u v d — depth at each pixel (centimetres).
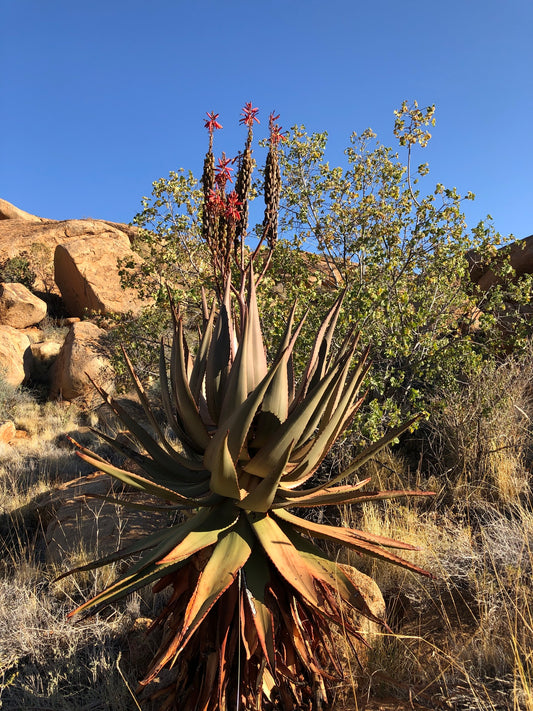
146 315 949
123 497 625
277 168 262
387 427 596
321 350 279
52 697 320
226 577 218
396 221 709
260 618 223
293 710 262
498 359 759
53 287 2809
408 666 307
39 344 1988
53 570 509
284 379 239
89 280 2238
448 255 708
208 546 241
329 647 305
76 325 1808
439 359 640
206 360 280
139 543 264
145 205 929
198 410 267
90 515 591
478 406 595
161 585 262
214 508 252
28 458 1066
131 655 352
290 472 245
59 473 939
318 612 219
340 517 516
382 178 788
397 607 381
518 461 555
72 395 1630
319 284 748
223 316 267
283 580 245
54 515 643
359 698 287
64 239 2988
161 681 313
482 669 290
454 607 361
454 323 696
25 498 750
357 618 331
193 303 838
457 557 393
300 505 247
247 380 244
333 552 456
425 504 523
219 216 258
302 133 828
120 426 1201
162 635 366
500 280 963
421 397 640
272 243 264
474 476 543
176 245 931
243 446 241
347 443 603
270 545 233
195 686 250
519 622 318
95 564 252
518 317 751
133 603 409
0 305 2186
